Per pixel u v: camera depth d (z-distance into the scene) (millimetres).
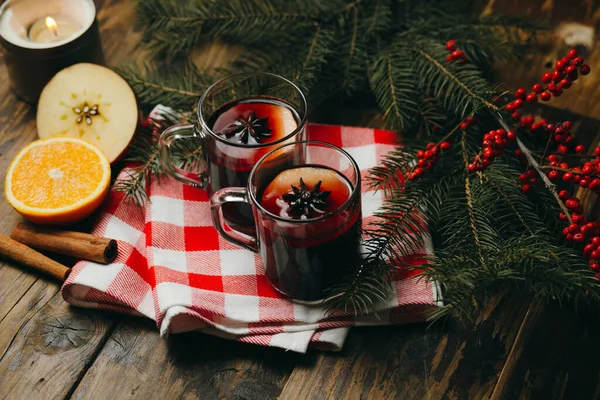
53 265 706
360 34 853
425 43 806
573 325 677
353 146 781
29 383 659
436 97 779
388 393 651
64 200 727
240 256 710
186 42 878
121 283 694
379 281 669
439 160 755
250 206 702
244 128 701
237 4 883
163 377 662
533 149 774
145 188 748
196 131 717
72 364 669
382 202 740
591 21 834
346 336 677
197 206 740
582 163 760
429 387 653
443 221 729
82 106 784
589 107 789
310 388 655
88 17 826
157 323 668
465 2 878
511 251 648
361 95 842
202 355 672
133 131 775
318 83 826
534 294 689
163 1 892
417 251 703
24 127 820
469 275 632
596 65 811
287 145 662
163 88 817
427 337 675
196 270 699
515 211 697
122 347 677
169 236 715
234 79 726
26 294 708
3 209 761
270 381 659
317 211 642
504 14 865
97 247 700
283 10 876
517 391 649
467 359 664
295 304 682
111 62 875
